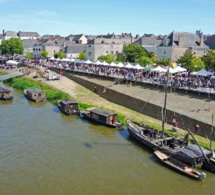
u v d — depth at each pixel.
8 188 23.30
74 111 43.88
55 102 51.38
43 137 34.03
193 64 58.44
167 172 26.53
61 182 24.39
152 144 30.55
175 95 45.94
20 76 74.88
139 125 36.00
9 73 79.00
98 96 55.69
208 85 45.28
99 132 36.44
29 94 53.59
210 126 31.88
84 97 54.53
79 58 97.50
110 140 33.88
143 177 25.64
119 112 43.78
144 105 43.19
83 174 25.80
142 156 29.73
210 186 24.41
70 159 28.59
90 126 38.69
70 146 31.70
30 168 26.50
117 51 105.38
